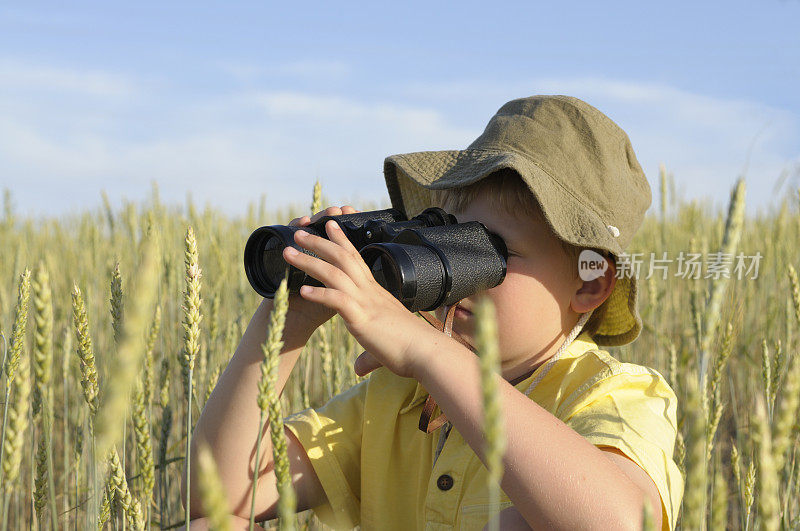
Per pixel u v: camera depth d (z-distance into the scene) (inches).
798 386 24.2
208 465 18.3
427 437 65.7
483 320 20.0
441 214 62.9
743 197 42.9
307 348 112.0
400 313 49.1
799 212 167.3
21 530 93.5
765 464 23.3
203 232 160.2
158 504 92.2
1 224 233.1
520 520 51.8
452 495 58.5
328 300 47.6
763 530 23.4
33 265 183.9
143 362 74.0
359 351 120.8
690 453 21.7
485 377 20.1
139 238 143.9
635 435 52.1
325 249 49.3
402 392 69.0
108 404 15.2
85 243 191.3
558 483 43.8
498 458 20.4
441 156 70.8
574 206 63.1
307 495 68.4
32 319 134.4
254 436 61.1
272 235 58.7
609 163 67.2
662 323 146.3
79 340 45.7
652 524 24.8
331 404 74.4
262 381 34.4
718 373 67.4
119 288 52.5
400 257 50.8
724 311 86.8
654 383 59.3
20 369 35.1
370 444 67.7
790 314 99.3
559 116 68.6
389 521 65.1
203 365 101.4
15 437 35.0
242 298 126.2
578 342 66.7
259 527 65.8
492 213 62.6
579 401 57.0
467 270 55.3
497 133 69.0
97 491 44.9
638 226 71.6
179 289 130.0
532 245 61.4
